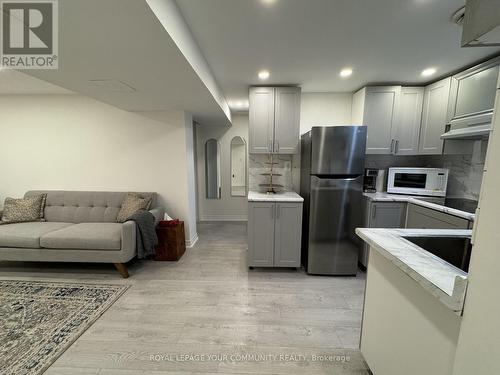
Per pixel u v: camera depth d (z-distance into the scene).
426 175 2.67
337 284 2.45
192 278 2.54
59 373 1.41
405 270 0.94
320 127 2.46
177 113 3.21
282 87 2.86
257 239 2.69
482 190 0.62
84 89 2.16
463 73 2.28
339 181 2.52
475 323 0.64
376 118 2.84
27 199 3.07
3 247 2.53
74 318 1.87
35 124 3.32
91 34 1.20
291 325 1.83
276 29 1.64
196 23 1.54
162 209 3.21
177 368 1.46
